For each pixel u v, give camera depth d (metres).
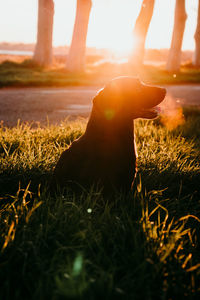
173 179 3.54
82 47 20.00
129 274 1.75
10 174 3.36
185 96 12.38
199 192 3.51
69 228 2.16
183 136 5.59
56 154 3.89
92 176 2.58
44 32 23.19
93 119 2.60
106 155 2.52
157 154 3.96
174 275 1.87
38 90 13.33
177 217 2.75
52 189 2.95
